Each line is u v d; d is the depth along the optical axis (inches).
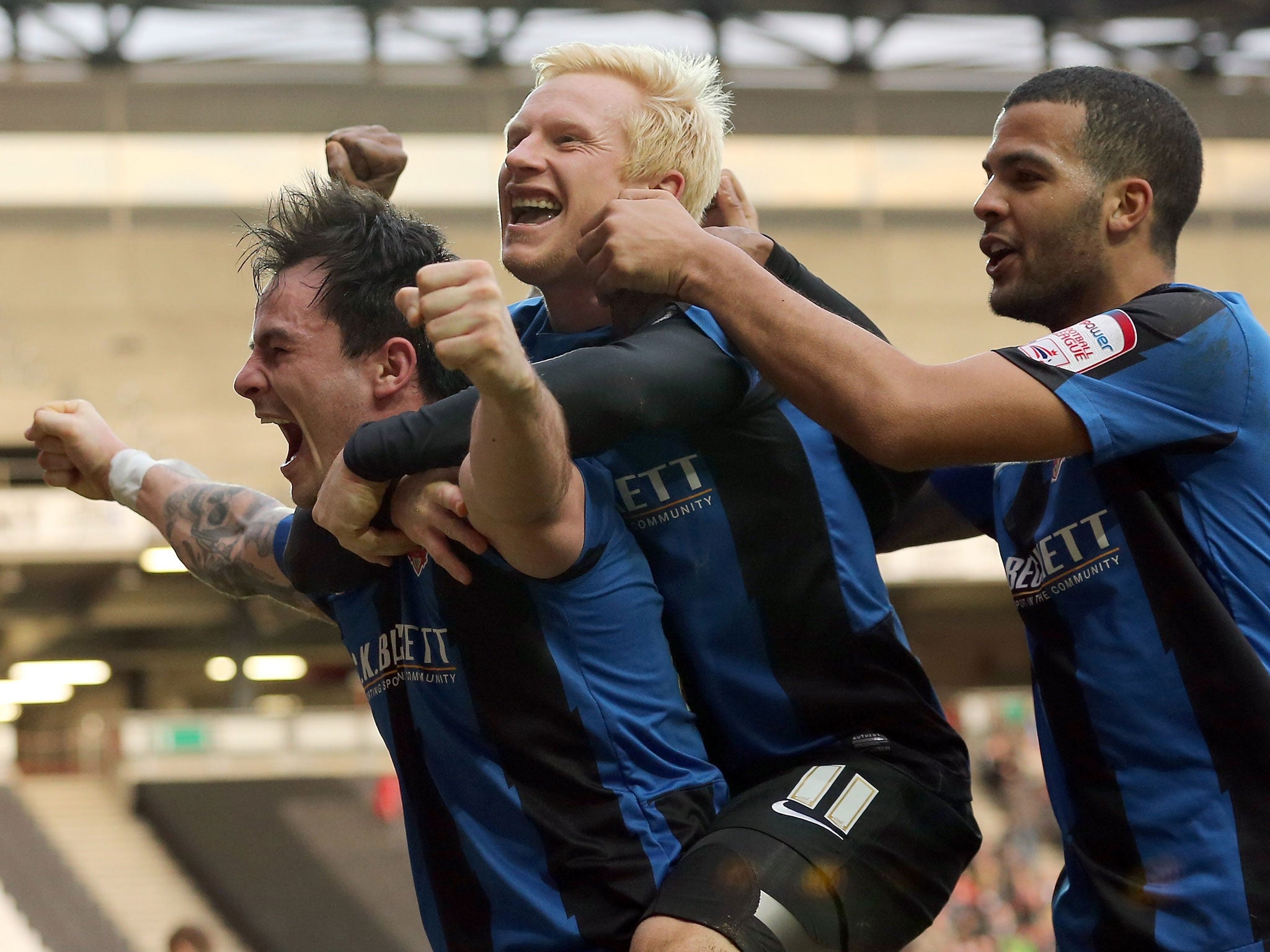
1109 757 100.3
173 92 920.3
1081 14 1004.6
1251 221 992.9
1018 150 104.4
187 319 902.4
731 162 964.6
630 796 92.1
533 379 76.6
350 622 100.9
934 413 91.3
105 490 125.1
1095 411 94.7
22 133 904.3
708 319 98.3
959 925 690.8
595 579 92.1
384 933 654.5
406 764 97.1
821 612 99.4
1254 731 95.9
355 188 102.0
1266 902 93.4
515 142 105.1
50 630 1037.2
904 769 100.6
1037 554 105.7
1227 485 99.1
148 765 725.3
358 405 96.6
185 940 423.8
